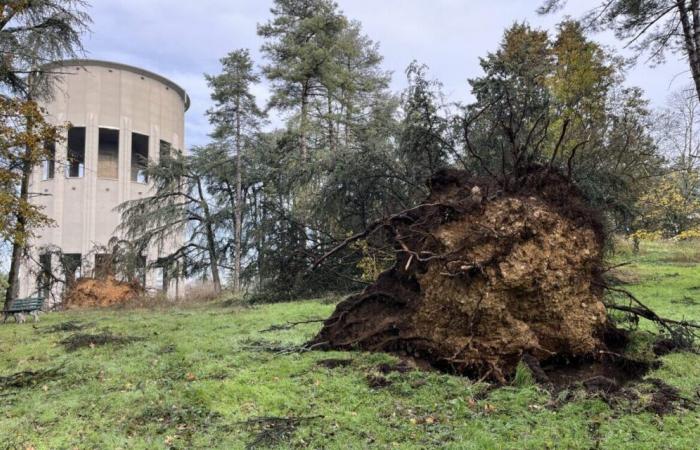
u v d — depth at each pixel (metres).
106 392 5.60
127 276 22.59
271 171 22.52
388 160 16.86
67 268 22.83
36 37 13.83
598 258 6.03
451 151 14.85
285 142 23.80
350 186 17.19
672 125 25.67
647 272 17.48
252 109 24.16
